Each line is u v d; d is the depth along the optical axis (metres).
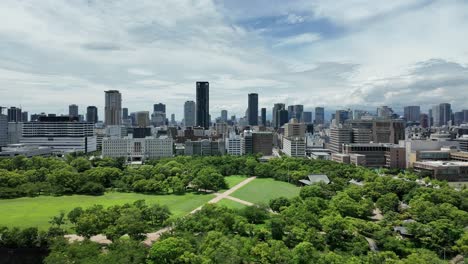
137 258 118.19
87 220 147.38
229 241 127.50
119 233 144.00
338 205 184.00
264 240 142.50
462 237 138.62
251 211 170.50
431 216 168.38
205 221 153.12
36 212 195.38
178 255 117.38
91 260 113.38
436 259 119.38
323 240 141.88
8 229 151.75
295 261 118.31
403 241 142.50
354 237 144.50
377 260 119.44
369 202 193.25
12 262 140.12
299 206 176.75
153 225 169.25
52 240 141.00
